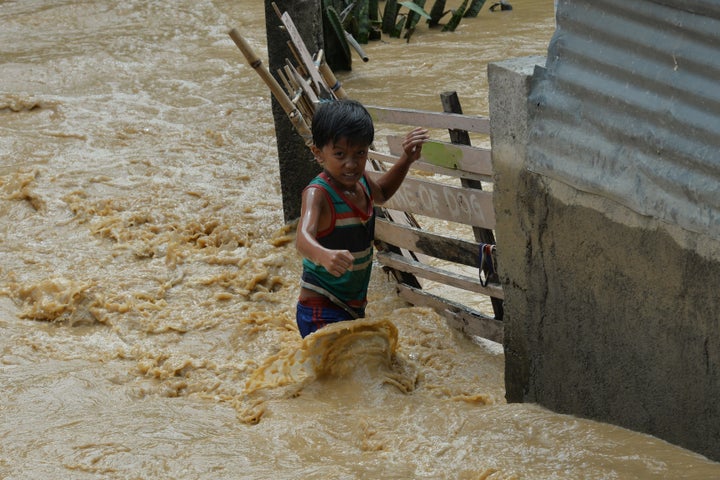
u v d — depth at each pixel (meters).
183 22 16.00
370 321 5.36
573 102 4.14
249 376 5.84
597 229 4.18
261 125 11.16
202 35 15.32
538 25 15.41
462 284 6.16
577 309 4.43
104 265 7.45
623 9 3.83
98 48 14.32
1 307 6.86
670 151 3.70
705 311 3.72
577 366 4.52
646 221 3.90
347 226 5.27
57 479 4.30
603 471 3.76
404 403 5.05
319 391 5.26
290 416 4.93
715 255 3.60
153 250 7.70
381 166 6.72
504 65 4.55
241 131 10.93
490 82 4.61
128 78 13.07
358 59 13.98
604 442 4.02
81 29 15.58
